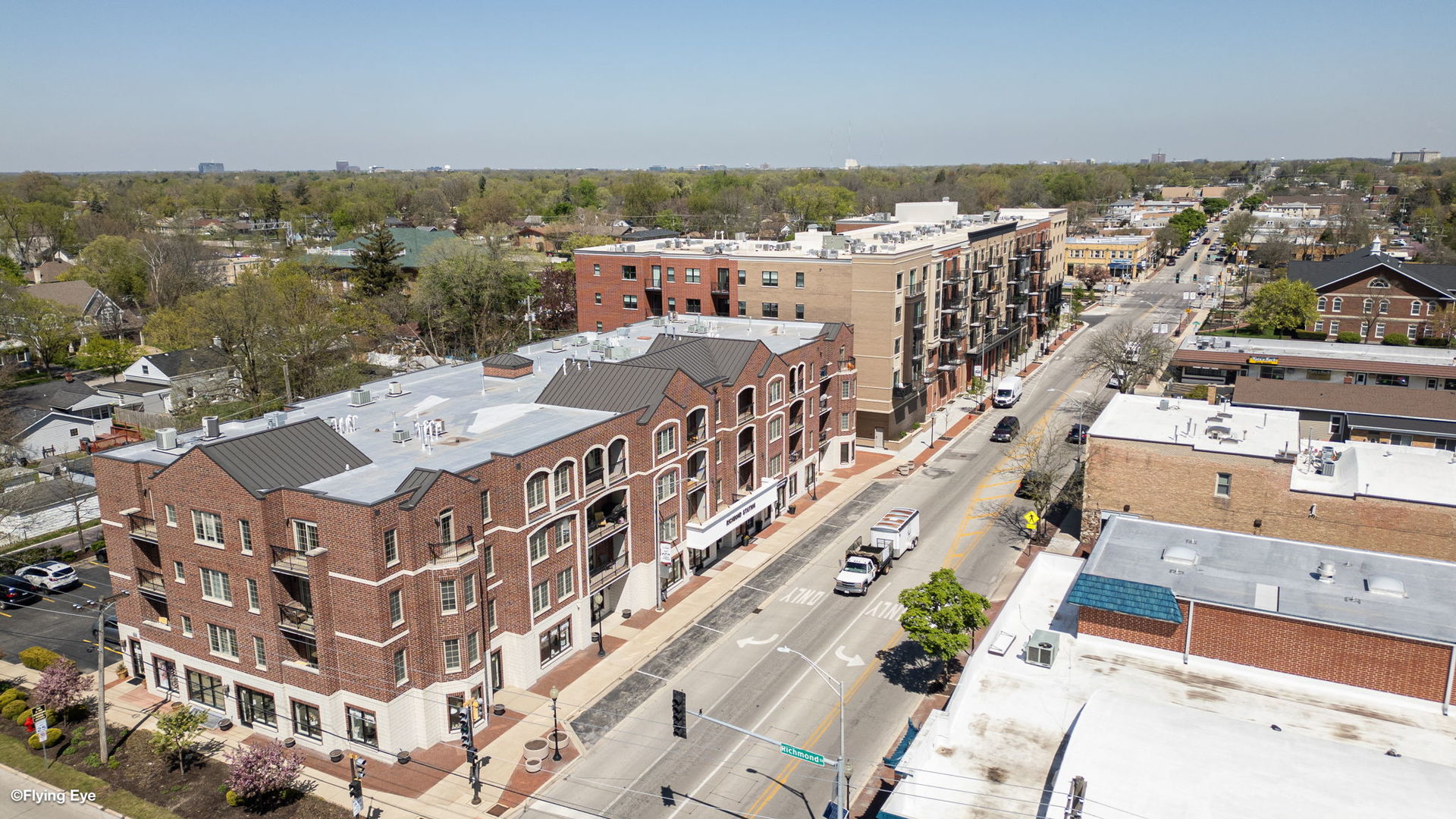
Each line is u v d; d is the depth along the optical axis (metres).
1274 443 58.84
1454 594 37.03
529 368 67.19
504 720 46.06
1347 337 120.50
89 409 98.56
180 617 46.81
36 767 43.28
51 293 132.50
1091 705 31.72
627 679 49.91
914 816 28.27
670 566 59.09
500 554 47.19
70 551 67.38
